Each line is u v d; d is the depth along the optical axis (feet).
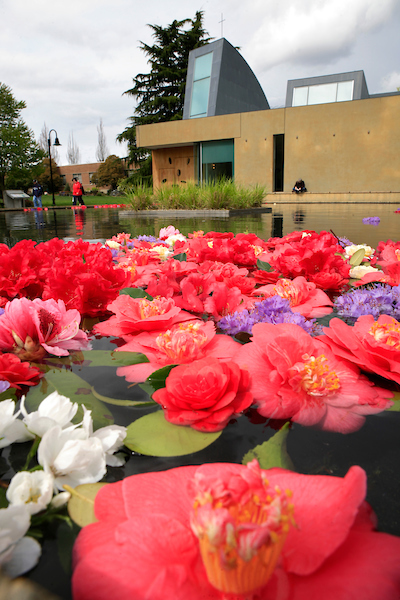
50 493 1.94
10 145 89.51
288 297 5.57
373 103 49.37
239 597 1.42
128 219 32.73
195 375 2.79
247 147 57.36
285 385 3.19
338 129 51.70
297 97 65.00
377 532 1.78
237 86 70.38
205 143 61.41
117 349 4.20
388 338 3.33
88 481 2.16
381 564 1.54
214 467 2.11
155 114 91.71
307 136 53.42
